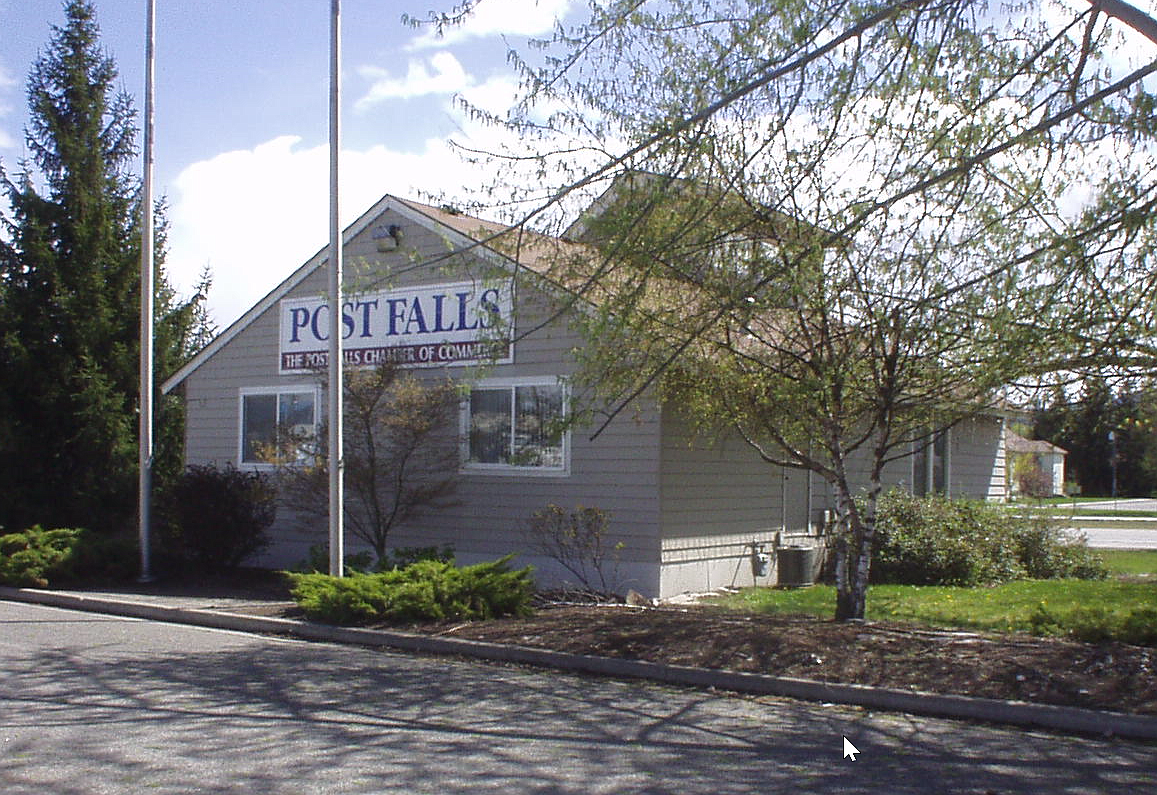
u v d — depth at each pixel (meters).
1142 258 8.38
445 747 7.22
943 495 19.34
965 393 10.42
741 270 9.84
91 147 23.81
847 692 8.83
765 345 10.66
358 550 17.50
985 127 8.89
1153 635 9.94
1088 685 8.42
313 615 12.65
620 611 12.35
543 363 15.54
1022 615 12.45
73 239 23.31
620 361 10.66
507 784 6.35
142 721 7.86
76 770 6.55
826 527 17.72
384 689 9.21
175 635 12.24
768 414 11.44
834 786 6.38
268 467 18.97
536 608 12.91
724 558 15.62
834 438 11.06
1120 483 61.19
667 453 14.57
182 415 24.56
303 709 8.35
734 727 7.94
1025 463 44.00
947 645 9.74
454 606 12.10
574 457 15.20
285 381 18.77
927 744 7.46
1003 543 17.39
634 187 9.34
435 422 15.78
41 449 22.94
